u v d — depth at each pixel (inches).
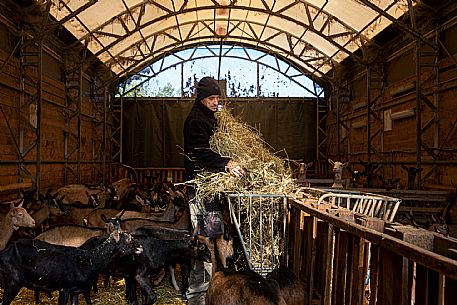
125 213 316.5
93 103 676.1
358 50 602.9
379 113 557.3
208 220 188.2
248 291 136.6
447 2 391.5
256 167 189.9
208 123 187.3
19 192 387.2
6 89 389.7
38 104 411.5
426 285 91.4
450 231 280.5
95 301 237.0
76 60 602.2
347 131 677.9
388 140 529.3
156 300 233.6
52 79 508.1
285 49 738.8
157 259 223.3
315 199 180.4
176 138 770.8
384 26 496.4
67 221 345.7
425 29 434.6
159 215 320.5
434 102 412.2
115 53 668.7
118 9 525.7
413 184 404.8
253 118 776.9
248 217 186.5
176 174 759.7
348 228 121.0
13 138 402.6
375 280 113.4
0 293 243.6
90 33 552.4
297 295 153.8
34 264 192.4
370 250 116.5
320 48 672.4
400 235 104.0
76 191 455.8
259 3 590.2
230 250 188.2
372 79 568.7
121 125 769.6
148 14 573.6
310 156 778.8
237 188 186.9
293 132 778.8
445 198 315.6
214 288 148.6
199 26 691.4
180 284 269.9
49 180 498.6
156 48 733.3
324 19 567.2
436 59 409.7
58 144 530.9
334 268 140.6
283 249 188.4
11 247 194.9
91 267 202.7
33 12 428.1
